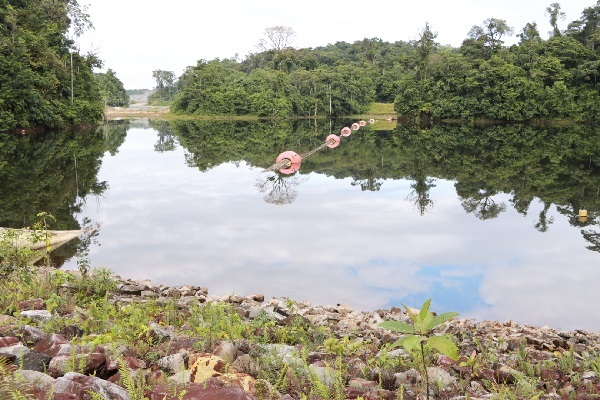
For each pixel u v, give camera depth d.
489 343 6.34
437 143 42.00
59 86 50.62
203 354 3.88
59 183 20.95
